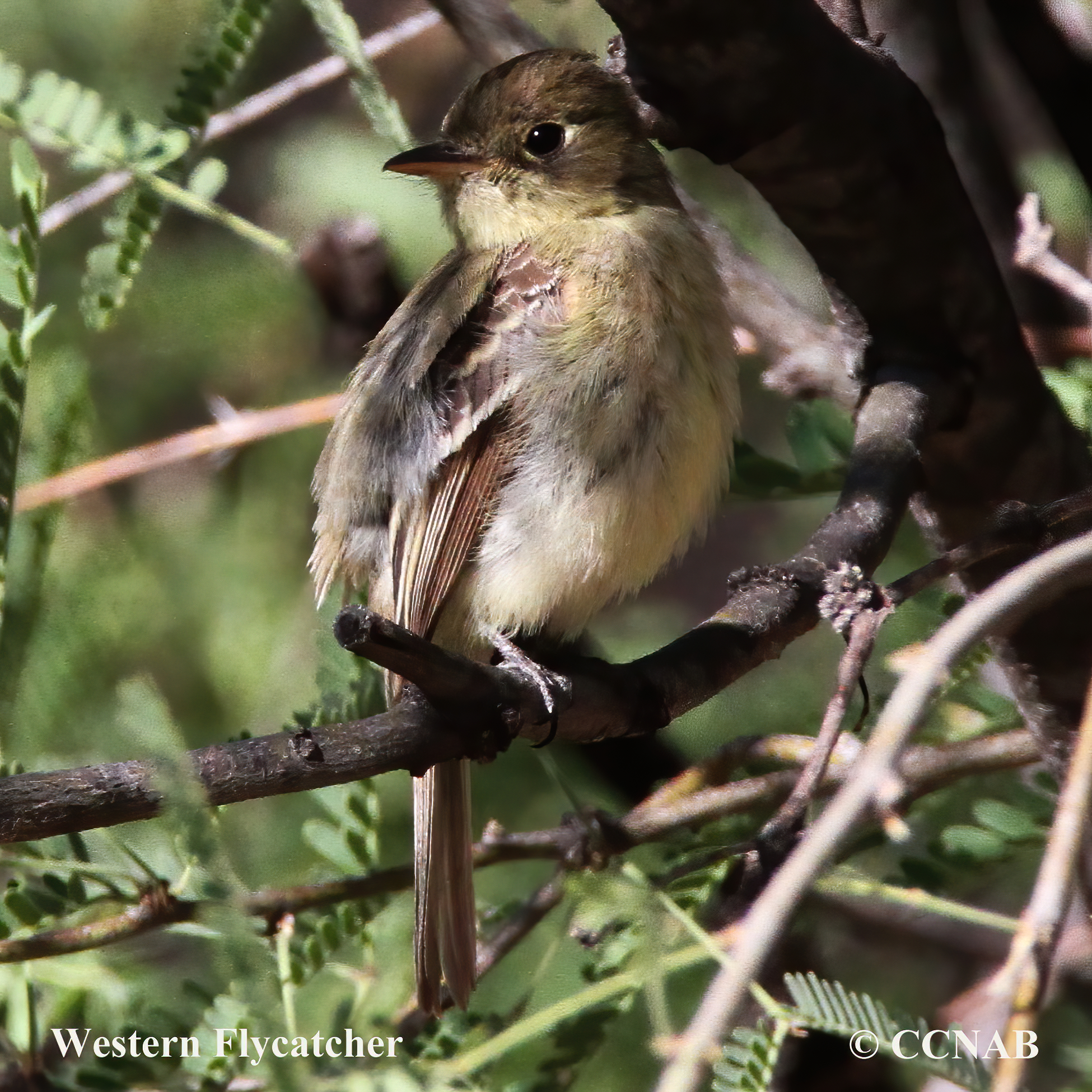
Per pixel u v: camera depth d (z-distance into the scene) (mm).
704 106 7348
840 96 7301
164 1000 8180
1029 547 6652
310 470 11609
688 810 8117
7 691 8430
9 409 7297
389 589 8812
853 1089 8359
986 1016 8406
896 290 7914
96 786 5133
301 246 11555
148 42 11555
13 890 7539
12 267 7336
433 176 9344
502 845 8320
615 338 8422
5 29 11414
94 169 7906
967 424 8070
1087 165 9383
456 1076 7137
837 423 9266
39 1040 7641
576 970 7816
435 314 8859
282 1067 6230
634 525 8391
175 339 11719
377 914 8234
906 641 9125
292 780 5387
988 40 11352
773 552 12773
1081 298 7988
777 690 10547
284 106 12383
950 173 7711
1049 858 4641
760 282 9820
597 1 7230
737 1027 6023
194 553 11156
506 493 8453
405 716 5590
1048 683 7938
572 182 9172
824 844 4582
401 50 12852
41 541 8656
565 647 9070
